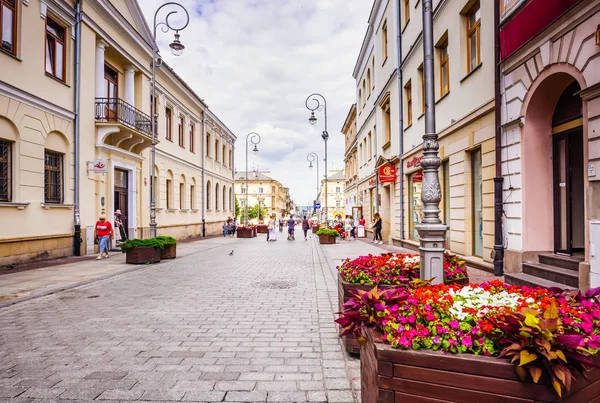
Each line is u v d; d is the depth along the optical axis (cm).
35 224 1312
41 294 790
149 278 1018
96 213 1664
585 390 206
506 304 275
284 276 1050
